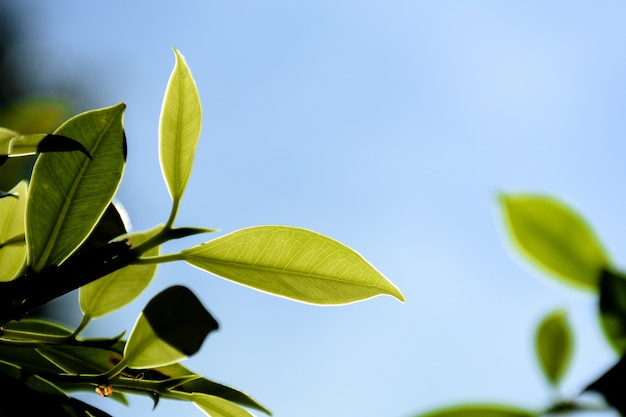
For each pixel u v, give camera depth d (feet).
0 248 2.10
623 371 1.73
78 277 1.97
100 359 2.07
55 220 2.06
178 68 2.10
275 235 2.07
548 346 1.88
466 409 1.75
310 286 2.07
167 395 2.04
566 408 1.74
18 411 1.95
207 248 2.06
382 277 2.06
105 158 2.08
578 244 1.85
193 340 1.98
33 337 2.02
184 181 2.06
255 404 2.06
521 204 1.86
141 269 2.14
